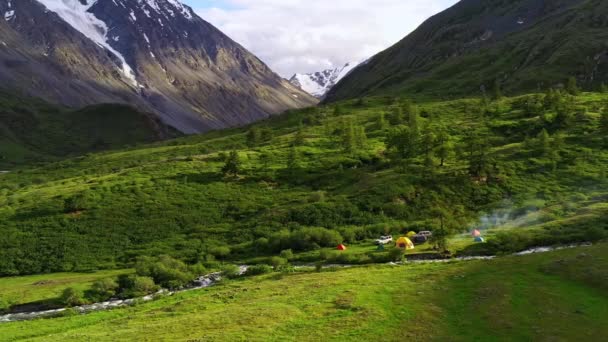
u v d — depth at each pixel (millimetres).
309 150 160125
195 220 115250
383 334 42281
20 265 97625
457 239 93188
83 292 76812
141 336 45938
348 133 152625
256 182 136250
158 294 75875
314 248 95750
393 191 118312
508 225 98438
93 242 105938
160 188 132875
